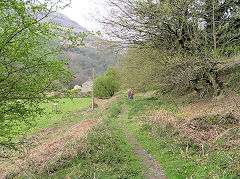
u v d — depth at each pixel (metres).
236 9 13.15
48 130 17.09
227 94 11.76
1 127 6.54
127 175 5.52
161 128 9.16
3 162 10.03
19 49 6.12
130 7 14.16
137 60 16.77
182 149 6.68
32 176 6.73
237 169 4.27
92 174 5.68
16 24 6.02
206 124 7.57
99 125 11.57
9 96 6.61
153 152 7.21
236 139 5.74
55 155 8.20
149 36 14.93
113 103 24.22
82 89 66.75
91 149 7.54
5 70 6.29
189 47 13.44
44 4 6.03
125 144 8.27
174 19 13.41
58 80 7.37
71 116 23.06
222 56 11.56
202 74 13.09
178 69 13.26
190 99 14.72
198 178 4.64
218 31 12.20
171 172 5.45
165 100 17.53
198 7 12.81
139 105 17.84
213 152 5.70
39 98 6.97
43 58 6.65
